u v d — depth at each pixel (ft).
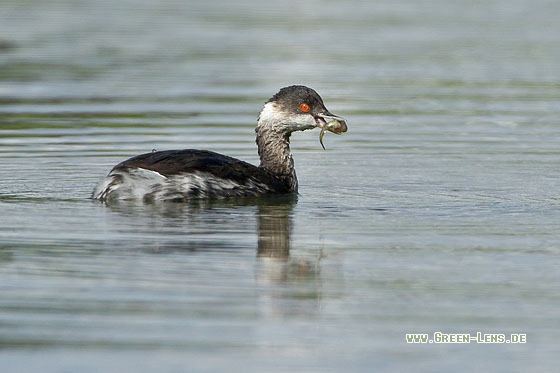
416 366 30.89
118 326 33.22
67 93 80.84
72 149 62.64
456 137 67.56
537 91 83.41
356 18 120.88
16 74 87.86
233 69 90.99
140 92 81.61
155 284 37.17
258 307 35.14
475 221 46.52
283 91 53.31
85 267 38.99
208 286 37.22
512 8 128.77
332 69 91.40
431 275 38.60
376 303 35.65
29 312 34.30
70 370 30.01
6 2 130.00
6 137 65.87
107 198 48.70
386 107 77.00
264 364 30.73
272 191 51.37
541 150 63.52
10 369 30.04
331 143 66.39
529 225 45.73
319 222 46.26
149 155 49.88
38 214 46.50
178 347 31.71
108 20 118.01
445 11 126.62
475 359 31.45
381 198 51.08
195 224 45.44
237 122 71.77
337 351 31.73
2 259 39.88
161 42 104.12
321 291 36.78
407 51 100.01
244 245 42.29
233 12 124.67
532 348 32.09
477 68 92.53
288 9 127.65
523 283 37.65
